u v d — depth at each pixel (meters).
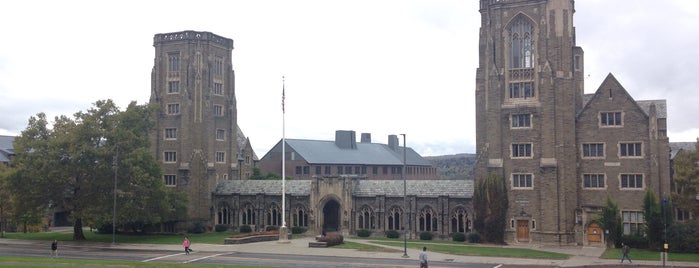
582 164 78.88
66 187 82.81
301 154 141.50
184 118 98.75
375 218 88.75
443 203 84.50
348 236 88.94
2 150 126.19
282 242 76.88
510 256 64.31
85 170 81.00
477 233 80.62
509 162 80.62
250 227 96.88
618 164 77.06
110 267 50.91
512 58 81.94
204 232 97.06
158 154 100.69
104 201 81.00
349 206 90.25
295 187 95.50
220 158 103.38
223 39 104.94
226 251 68.25
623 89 77.38
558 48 79.19
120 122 84.44
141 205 83.06
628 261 60.53
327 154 146.38
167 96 100.81
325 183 91.62
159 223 95.19
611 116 77.81
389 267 54.19
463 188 84.69
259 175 129.62
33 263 52.66
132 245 76.38
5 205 92.69
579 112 79.69
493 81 81.88
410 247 71.88
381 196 88.31
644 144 75.94
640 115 76.38
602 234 76.75
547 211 78.00
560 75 79.00
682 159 71.69
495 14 82.88
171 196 90.00
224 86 105.25
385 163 156.00
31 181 79.56
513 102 81.00
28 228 99.25
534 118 79.69
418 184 87.88
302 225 93.81
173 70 101.00
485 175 81.38
